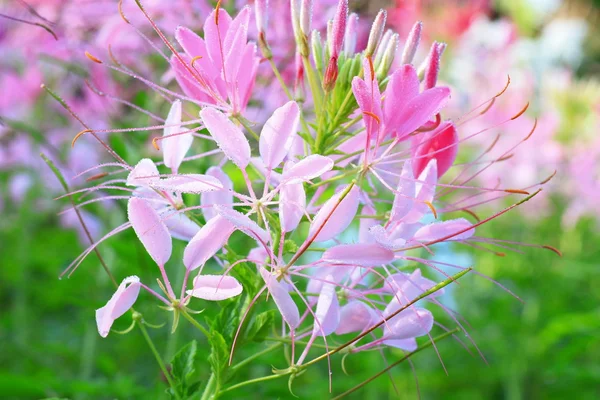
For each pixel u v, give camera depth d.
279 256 0.43
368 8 0.69
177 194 0.46
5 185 1.16
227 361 0.45
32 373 0.83
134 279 0.42
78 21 0.67
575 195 1.26
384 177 0.47
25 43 0.78
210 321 0.45
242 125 0.47
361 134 0.47
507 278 1.17
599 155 1.24
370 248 0.42
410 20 1.02
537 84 1.28
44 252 1.12
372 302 0.47
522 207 1.23
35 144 0.88
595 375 0.93
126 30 0.62
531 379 1.01
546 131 1.19
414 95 0.44
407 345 0.46
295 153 0.48
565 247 1.29
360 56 0.47
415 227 0.46
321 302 0.44
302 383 0.87
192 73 0.46
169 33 0.63
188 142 0.46
